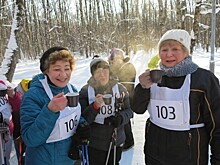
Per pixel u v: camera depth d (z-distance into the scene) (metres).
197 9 11.53
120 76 4.94
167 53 2.24
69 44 32.41
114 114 3.16
